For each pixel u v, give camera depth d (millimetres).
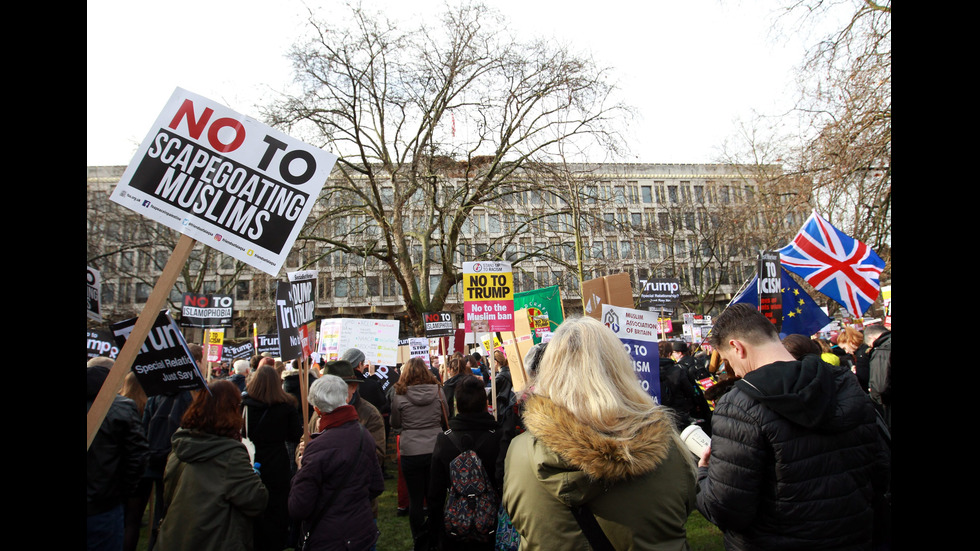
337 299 50906
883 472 2543
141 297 39156
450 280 22406
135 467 3236
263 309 29078
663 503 1688
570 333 1854
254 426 4609
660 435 1701
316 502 3264
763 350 2348
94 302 3920
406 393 5258
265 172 2822
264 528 4430
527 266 39688
